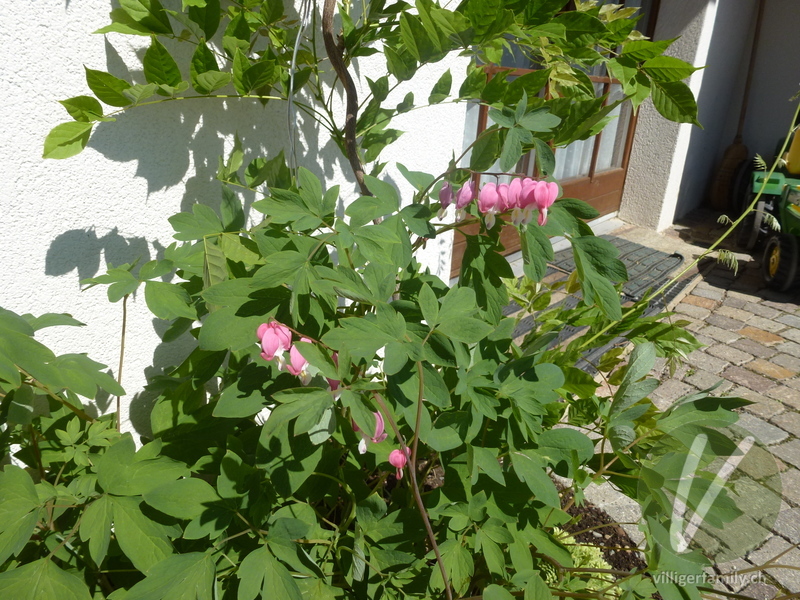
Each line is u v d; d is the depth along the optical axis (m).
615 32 0.66
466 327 0.47
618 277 0.52
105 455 0.46
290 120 0.64
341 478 0.57
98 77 0.52
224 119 0.71
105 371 0.67
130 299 0.67
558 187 0.53
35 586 0.41
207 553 0.44
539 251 0.52
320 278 0.48
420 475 0.70
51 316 0.52
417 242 0.67
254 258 0.59
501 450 0.60
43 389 0.53
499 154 0.60
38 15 0.54
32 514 0.43
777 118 2.83
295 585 0.42
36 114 0.56
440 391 0.46
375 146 0.76
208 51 0.59
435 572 0.49
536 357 0.62
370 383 0.45
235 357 0.61
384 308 0.46
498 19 0.54
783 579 0.74
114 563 0.52
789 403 1.17
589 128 0.62
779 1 2.71
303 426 0.42
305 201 0.52
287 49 0.69
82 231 0.61
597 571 0.54
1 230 0.56
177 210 0.69
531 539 0.55
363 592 0.50
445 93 0.73
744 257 2.09
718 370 1.30
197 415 0.58
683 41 2.18
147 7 0.57
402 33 0.57
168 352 0.73
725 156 2.74
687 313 1.61
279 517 0.45
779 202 1.73
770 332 1.50
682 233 2.36
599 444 1.00
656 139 2.27
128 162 0.63
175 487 0.46
